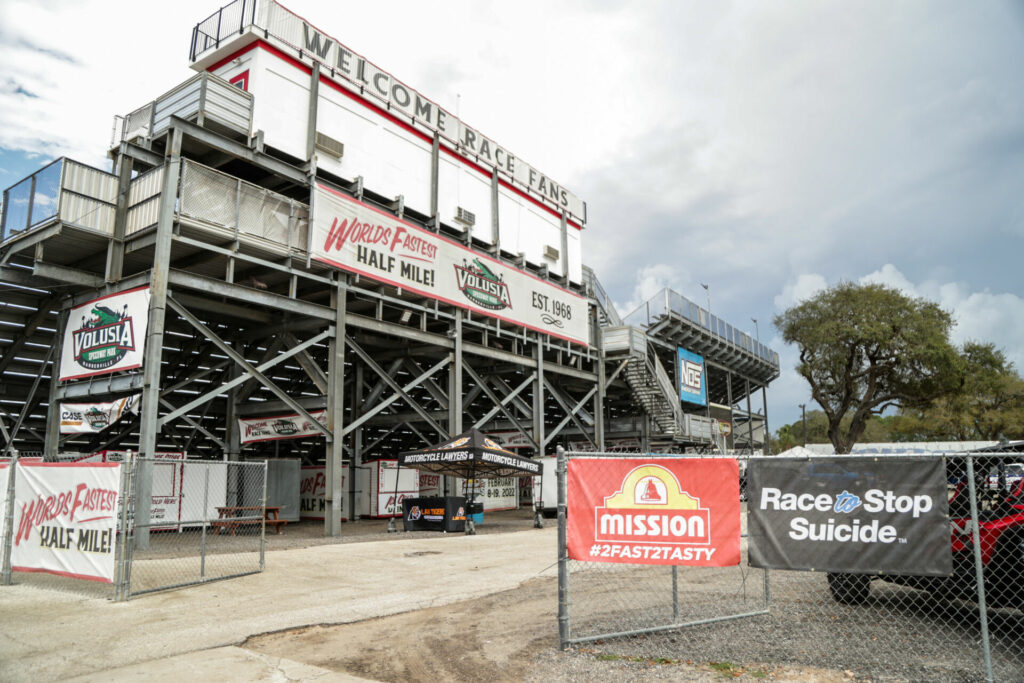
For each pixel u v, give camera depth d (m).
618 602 9.51
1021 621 8.03
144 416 15.57
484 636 7.76
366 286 22.75
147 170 18.88
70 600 9.58
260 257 19.44
